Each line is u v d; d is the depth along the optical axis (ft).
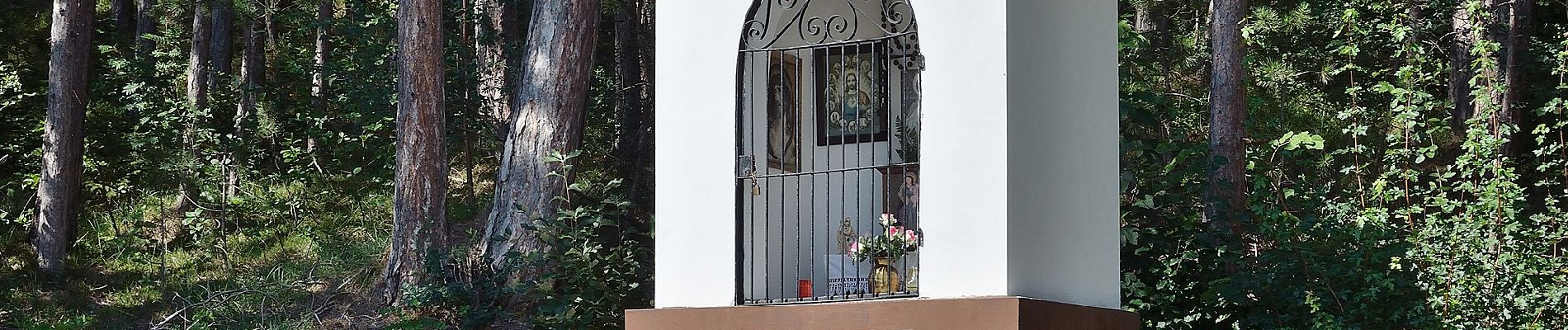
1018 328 22.12
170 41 74.69
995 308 22.41
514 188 53.16
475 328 49.49
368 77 70.69
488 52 70.38
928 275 24.34
